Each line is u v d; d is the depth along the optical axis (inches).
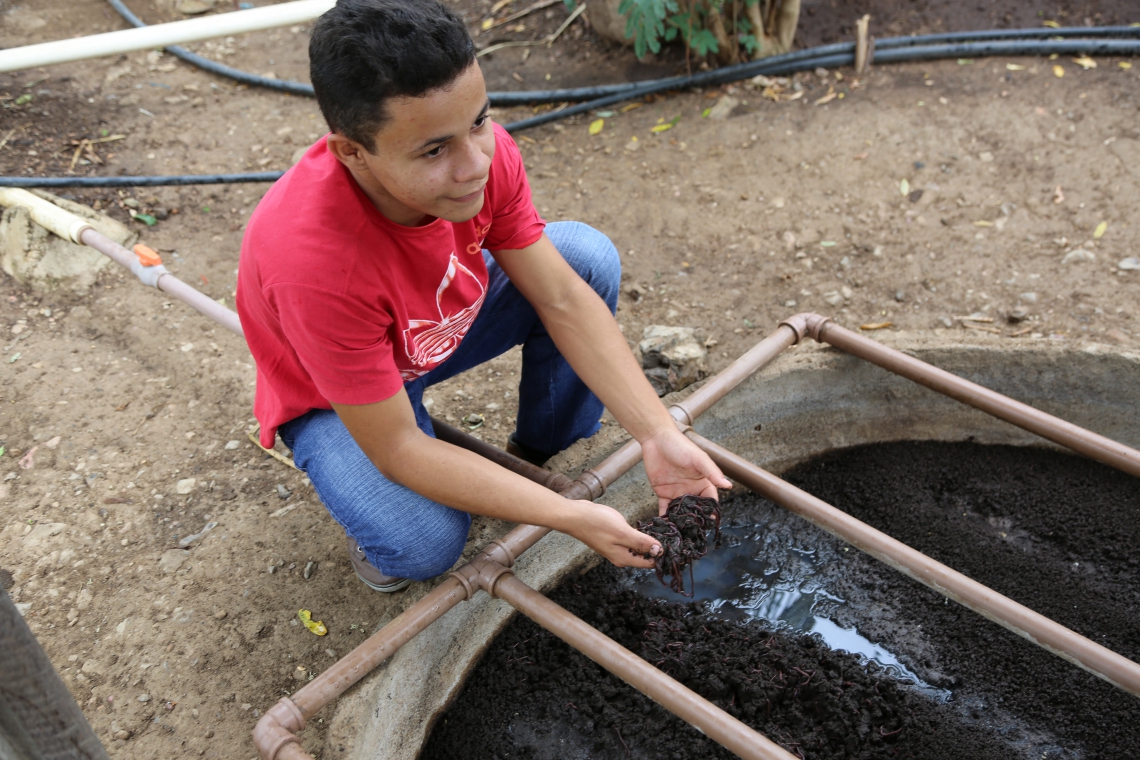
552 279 68.6
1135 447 101.7
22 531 87.4
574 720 80.7
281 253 52.6
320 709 66.7
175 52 156.4
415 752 77.4
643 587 95.3
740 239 120.7
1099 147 126.6
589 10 154.1
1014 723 80.0
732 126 138.0
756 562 98.5
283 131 141.6
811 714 80.4
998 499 101.0
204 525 87.7
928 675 85.0
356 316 54.2
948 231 118.6
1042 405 102.9
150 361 106.3
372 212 54.1
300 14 112.7
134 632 78.2
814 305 110.2
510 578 70.5
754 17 144.6
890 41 147.6
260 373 73.5
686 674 83.3
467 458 61.3
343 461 68.4
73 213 119.6
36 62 110.3
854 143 132.4
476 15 169.9
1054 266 111.9
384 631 67.7
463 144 47.4
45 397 101.6
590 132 141.0
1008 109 134.6
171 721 71.7
